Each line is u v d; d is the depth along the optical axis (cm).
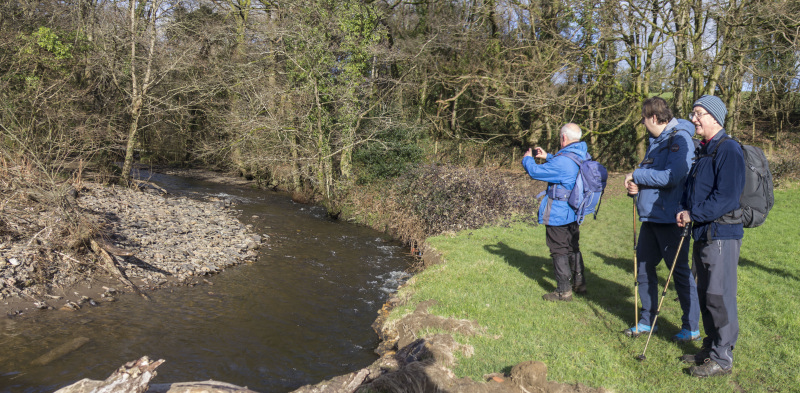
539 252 861
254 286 844
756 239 920
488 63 2377
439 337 455
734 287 366
